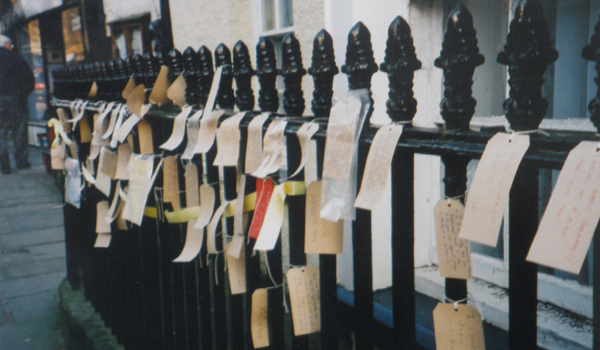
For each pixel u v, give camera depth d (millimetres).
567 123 1744
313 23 2520
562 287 1768
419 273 2156
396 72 997
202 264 1835
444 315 949
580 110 1819
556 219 722
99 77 2490
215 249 1569
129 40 5887
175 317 2008
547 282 1818
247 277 1522
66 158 3047
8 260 4934
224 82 1528
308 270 1313
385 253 2270
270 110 1359
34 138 11445
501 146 808
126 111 2086
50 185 7996
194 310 1930
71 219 3250
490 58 2066
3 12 11016
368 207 992
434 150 923
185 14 3844
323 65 1178
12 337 3418
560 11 1849
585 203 698
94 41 6445
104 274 2719
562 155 753
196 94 1683
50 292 4141
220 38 3408
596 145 709
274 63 1347
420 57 2115
